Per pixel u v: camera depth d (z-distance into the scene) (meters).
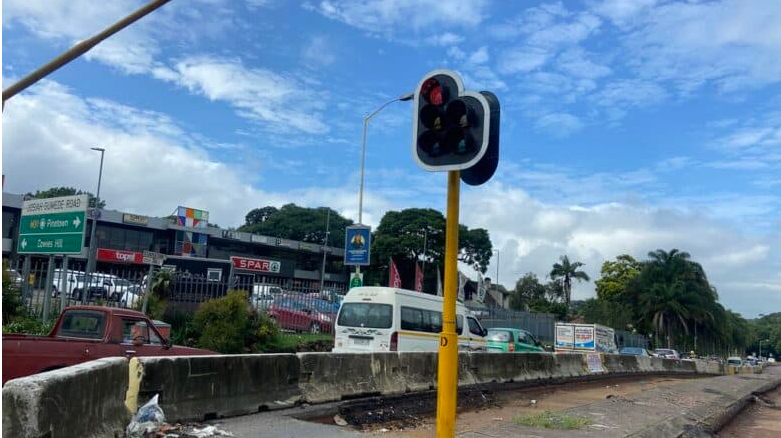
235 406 8.59
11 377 8.14
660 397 16.80
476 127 5.61
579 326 38.59
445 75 5.75
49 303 16.66
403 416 10.65
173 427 7.24
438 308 17.92
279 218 98.38
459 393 13.73
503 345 24.23
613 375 24.53
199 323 17.00
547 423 10.30
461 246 75.94
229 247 76.62
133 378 7.10
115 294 17.81
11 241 54.03
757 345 176.12
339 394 10.77
